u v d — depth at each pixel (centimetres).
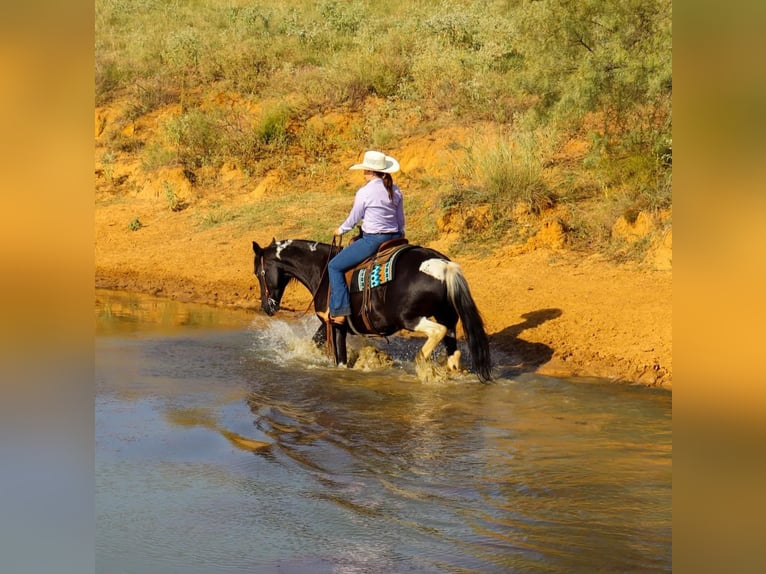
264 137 1886
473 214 1318
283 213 1616
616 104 1300
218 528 491
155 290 1355
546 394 770
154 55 2338
